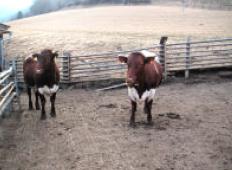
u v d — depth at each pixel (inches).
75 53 900.6
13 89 488.4
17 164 297.7
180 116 413.1
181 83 577.6
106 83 604.4
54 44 1058.7
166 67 601.3
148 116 381.1
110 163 293.1
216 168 278.5
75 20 2422.5
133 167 284.5
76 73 622.5
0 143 345.4
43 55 394.3
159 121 395.5
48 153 318.7
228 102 464.4
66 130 378.3
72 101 514.3
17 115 446.6
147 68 355.6
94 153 314.3
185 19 2123.5
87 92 573.3
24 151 324.8
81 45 1001.5
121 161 296.0
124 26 1800.0
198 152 308.7
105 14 2834.6
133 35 1236.5
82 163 295.1
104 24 1987.0
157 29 1546.5
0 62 706.2
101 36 1208.2
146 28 1627.7
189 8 3341.5
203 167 280.7
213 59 608.7
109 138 348.8
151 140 339.0
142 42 986.1
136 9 3272.6
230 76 587.2
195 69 607.5
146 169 280.5
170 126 377.4
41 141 348.5
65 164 294.7
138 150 317.1
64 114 442.9
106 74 623.8
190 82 577.3
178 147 320.5
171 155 304.2
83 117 426.0
